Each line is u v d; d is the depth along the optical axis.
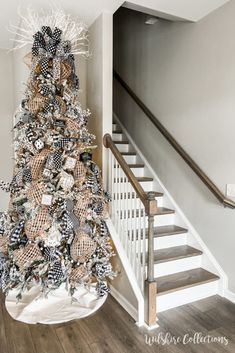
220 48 2.68
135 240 2.45
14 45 3.41
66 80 2.28
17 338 2.06
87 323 2.26
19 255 2.04
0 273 2.30
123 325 2.24
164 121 3.47
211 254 2.84
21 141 2.23
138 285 2.38
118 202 2.70
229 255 2.65
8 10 2.55
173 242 3.03
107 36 2.77
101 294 2.34
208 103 2.83
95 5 2.59
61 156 2.14
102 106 2.84
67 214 2.11
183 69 3.14
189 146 3.09
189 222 3.11
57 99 2.19
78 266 2.21
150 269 2.23
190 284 2.55
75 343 2.02
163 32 3.43
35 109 2.15
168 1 2.53
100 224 2.37
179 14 2.79
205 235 2.91
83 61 3.16
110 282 2.77
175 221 3.26
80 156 2.38
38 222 2.04
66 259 2.16
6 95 3.68
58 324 2.24
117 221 2.72
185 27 3.09
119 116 4.48
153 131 3.69
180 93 3.20
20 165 2.28
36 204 2.09
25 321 2.26
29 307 2.43
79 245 2.13
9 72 3.68
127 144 4.18
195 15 2.81
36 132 2.14
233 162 2.59
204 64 2.86
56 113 2.17
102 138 2.86
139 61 3.93
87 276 2.30
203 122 2.89
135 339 2.07
